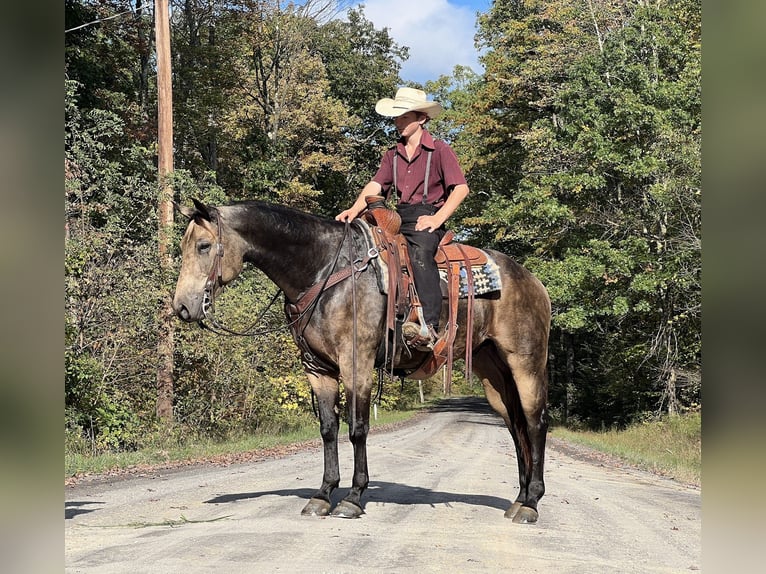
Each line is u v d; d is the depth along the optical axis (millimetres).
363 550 4953
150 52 33250
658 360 26484
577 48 31328
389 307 6137
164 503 7168
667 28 25562
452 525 6066
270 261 6129
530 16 35594
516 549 5207
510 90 36844
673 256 23109
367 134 50094
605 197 27766
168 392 16469
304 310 6164
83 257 14539
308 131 41000
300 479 9555
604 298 26312
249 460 13250
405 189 6727
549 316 7102
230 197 35469
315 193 37438
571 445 20688
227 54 35844
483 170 40750
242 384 19453
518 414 6926
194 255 5938
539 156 29703
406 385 51906
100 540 5133
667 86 24391
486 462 13211
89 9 29641
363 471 6273
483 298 6699
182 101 34781
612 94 25125
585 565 4785
